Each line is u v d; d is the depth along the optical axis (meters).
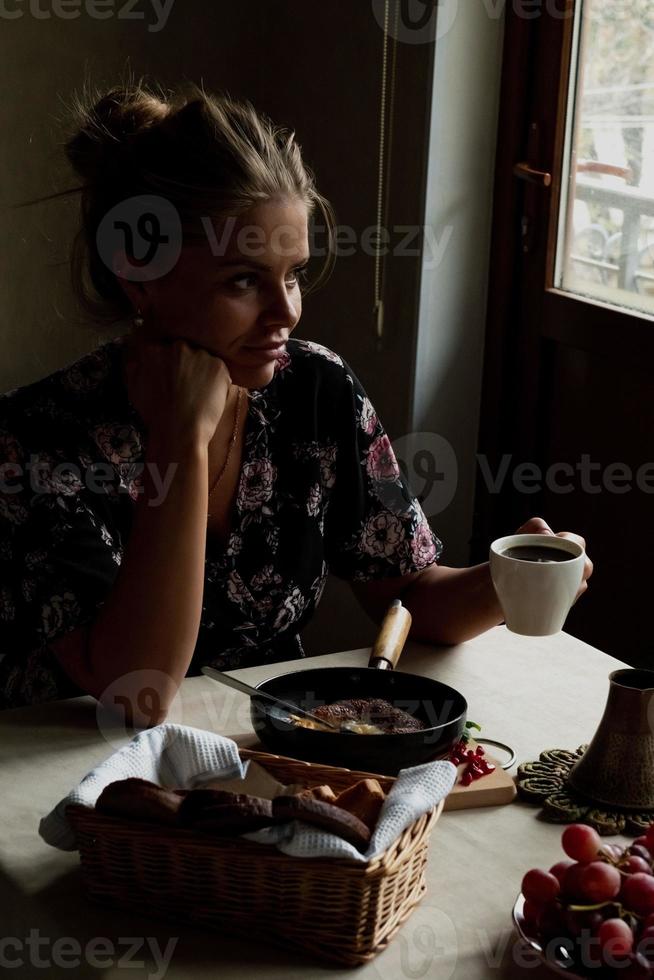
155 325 1.33
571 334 2.33
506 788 1.03
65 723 1.19
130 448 1.38
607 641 2.38
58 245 2.71
